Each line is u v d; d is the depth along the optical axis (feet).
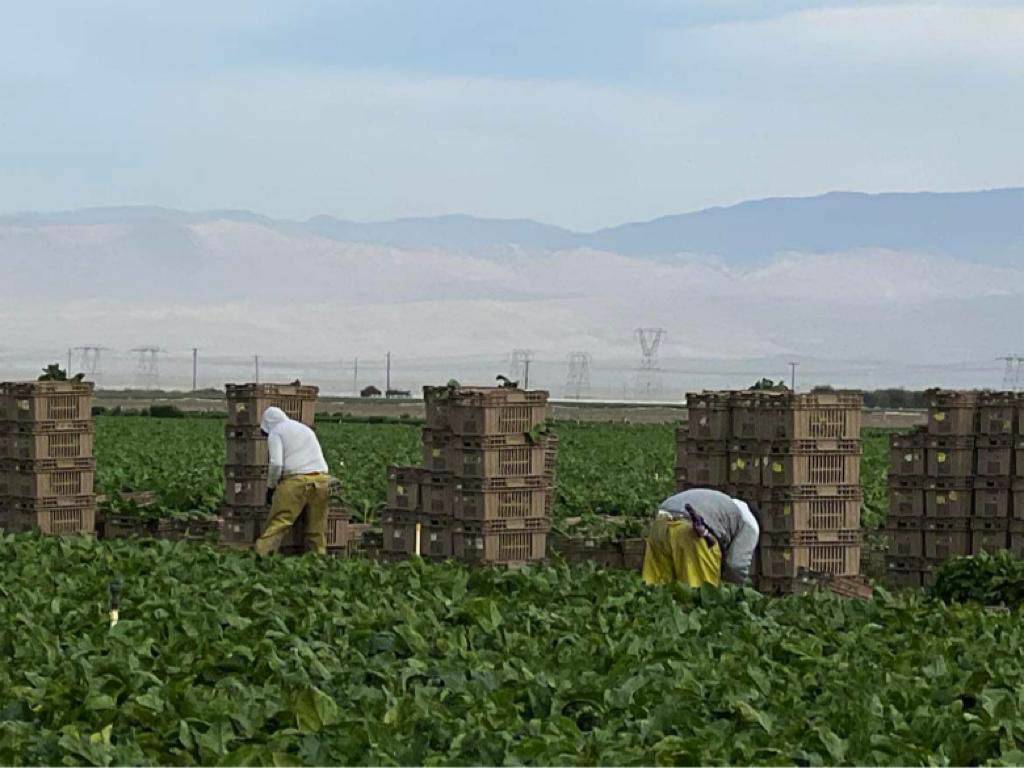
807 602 105.50
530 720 70.59
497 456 137.80
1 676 74.79
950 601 129.70
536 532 139.95
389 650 83.76
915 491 145.48
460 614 93.61
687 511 114.93
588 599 103.30
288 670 76.84
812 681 78.38
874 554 157.79
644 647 84.07
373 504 190.39
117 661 75.92
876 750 65.51
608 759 62.49
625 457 304.09
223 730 65.31
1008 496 142.61
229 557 120.88
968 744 68.18
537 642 86.38
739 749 64.85
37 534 137.08
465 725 66.33
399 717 67.31
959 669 83.25
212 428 400.67
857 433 135.85
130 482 222.89
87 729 67.46
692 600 104.68
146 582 106.01
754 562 135.23
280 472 146.82
